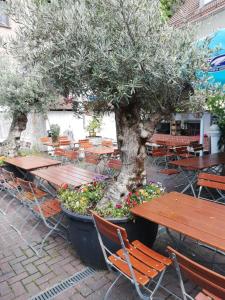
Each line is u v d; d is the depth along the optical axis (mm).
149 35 2301
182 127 10055
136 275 2057
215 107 6285
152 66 2244
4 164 5836
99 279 2721
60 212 3512
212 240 1948
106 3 2287
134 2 2205
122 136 2971
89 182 3943
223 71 3334
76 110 3205
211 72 3191
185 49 2371
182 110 2904
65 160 8555
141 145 2975
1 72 5852
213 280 1485
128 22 2229
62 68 2461
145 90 2555
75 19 2309
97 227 2357
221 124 7270
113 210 2768
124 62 2268
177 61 2289
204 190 5203
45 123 12094
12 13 2639
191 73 2449
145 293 2469
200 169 4641
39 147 11672
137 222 2684
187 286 2551
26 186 3721
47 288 2621
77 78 2439
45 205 3695
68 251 3291
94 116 3377
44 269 2936
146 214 2455
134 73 2336
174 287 2551
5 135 11125
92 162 6109
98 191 3330
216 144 7453
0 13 2691
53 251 3299
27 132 11812
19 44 2951
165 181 6328
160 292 2492
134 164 3004
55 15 2408
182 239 3318
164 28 2402
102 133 13094
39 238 3646
